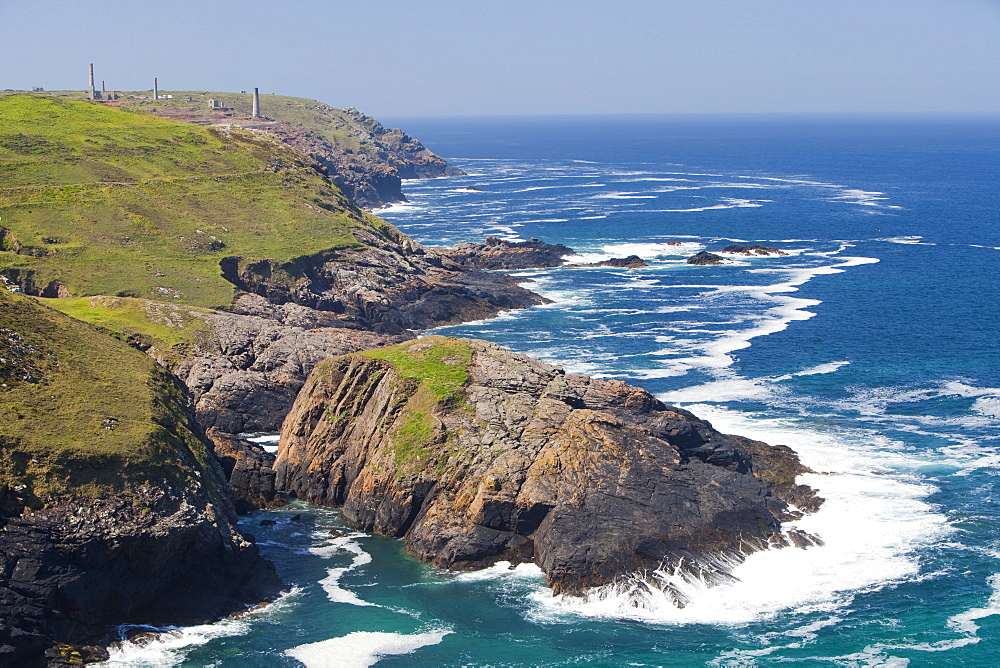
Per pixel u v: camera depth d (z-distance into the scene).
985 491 62.03
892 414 77.00
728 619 48.69
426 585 52.22
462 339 68.25
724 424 74.19
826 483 62.84
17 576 43.97
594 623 48.53
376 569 54.03
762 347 98.75
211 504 52.97
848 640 46.44
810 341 101.00
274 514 61.44
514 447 57.72
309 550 56.38
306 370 82.94
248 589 51.25
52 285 99.62
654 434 60.41
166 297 99.94
